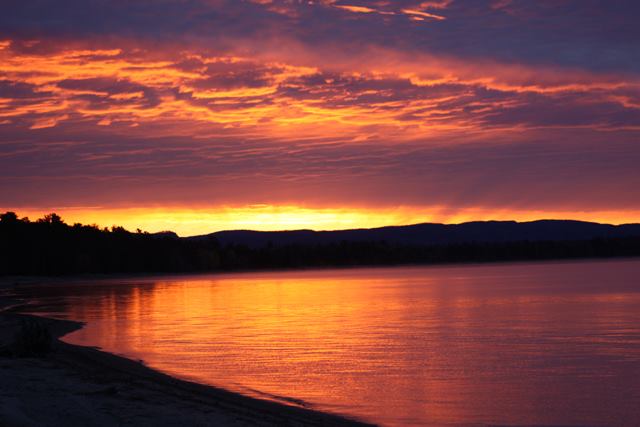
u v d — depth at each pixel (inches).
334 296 3169.3
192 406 699.4
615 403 828.0
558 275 5329.7
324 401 824.9
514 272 6594.5
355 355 1184.8
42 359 1027.9
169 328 1637.6
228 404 751.7
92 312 2171.5
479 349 1258.6
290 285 4714.6
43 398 693.3
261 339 1407.5
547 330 1577.3
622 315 1919.3
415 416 765.3
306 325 1732.3
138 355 1170.0
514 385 926.4
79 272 6889.8
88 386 783.7
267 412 730.2
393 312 2159.2
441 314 2057.1
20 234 6904.5
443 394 872.3
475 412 783.7
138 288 4315.9
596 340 1380.4
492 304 2443.4
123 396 735.1
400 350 1248.2
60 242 7170.3
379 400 834.8
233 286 4653.1
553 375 1001.5
